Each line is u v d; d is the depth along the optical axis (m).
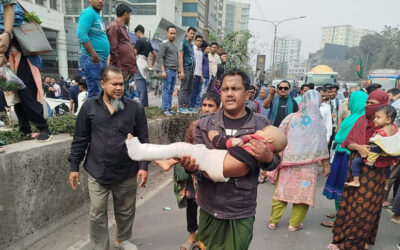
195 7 48.22
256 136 1.69
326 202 4.48
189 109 6.78
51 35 26.20
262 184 5.14
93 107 2.55
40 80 3.08
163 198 4.22
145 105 6.44
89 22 3.62
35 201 2.81
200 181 1.98
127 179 2.70
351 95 3.45
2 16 2.72
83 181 3.50
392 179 4.30
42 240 2.92
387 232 3.63
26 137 3.13
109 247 2.84
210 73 8.05
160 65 5.80
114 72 2.45
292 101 5.07
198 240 2.09
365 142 2.87
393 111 2.68
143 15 39.03
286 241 3.30
